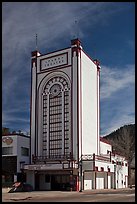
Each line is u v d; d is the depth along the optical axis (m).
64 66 65.06
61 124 63.41
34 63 68.94
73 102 62.50
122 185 77.12
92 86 68.94
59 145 62.75
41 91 67.25
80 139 61.19
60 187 59.72
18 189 55.00
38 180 62.00
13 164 62.72
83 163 59.44
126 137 93.25
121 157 78.31
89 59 68.69
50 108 65.44
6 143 63.97
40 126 65.94
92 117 67.75
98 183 64.44
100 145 74.00
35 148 65.31
